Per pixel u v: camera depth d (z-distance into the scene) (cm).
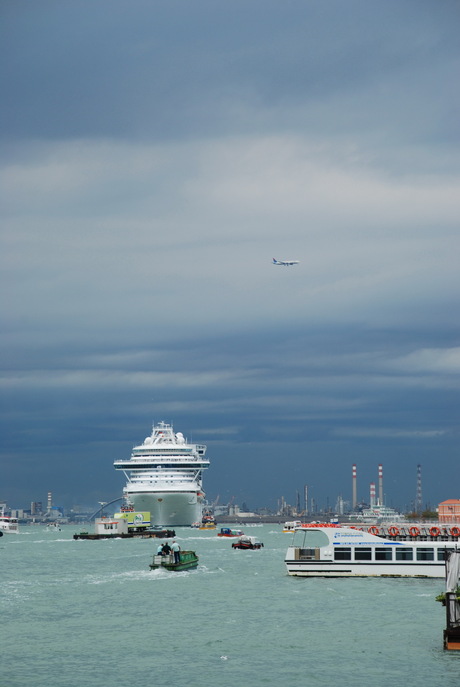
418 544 15862
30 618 12131
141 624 11575
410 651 9638
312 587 14975
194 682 8506
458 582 9775
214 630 11094
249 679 8600
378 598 13488
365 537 16088
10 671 8956
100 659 9462
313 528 16338
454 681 8406
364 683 8381
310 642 10238
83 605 13388
